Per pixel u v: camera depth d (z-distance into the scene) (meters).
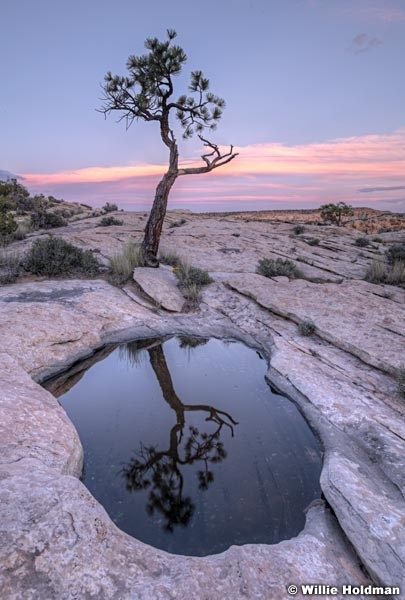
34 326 8.27
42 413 5.39
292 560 3.32
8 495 3.41
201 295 12.00
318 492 4.60
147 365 8.38
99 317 9.67
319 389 6.60
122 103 12.80
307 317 9.50
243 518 4.16
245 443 5.56
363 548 3.42
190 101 13.46
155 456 5.23
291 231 29.42
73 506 3.39
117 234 20.61
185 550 3.73
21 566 2.83
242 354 8.98
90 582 2.88
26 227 23.52
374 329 8.65
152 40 11.84
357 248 21.33
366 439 5.28
